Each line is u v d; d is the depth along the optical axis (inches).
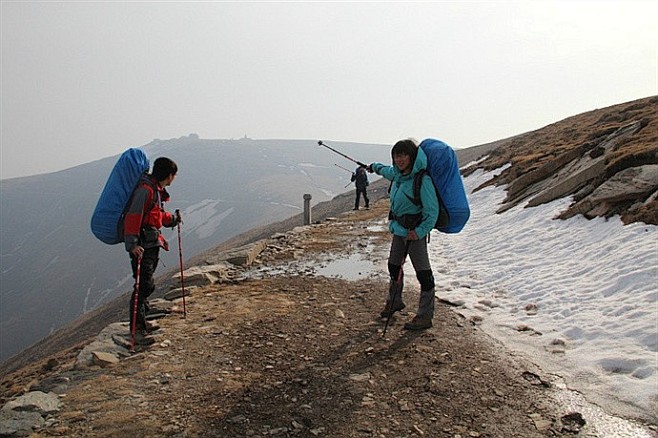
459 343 237.5
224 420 166.6
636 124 519.5
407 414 171.2
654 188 357.4
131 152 227.5
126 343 236.2
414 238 235.0
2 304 7111.2
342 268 420.5
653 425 157.3
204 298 324.8
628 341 214.2
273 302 312.8
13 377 330.0
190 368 209.5
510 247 421.4
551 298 286.0
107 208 221.3
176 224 271.7
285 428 162.1
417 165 231.9
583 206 418.3
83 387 191.3
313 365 213.0
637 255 293.1
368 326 264.1
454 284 352.5
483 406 176.1
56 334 1279.5
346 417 169.2
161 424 163.3
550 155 709.9
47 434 157.0
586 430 158.7
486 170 983.6
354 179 923.4
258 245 499.5
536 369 205.6
